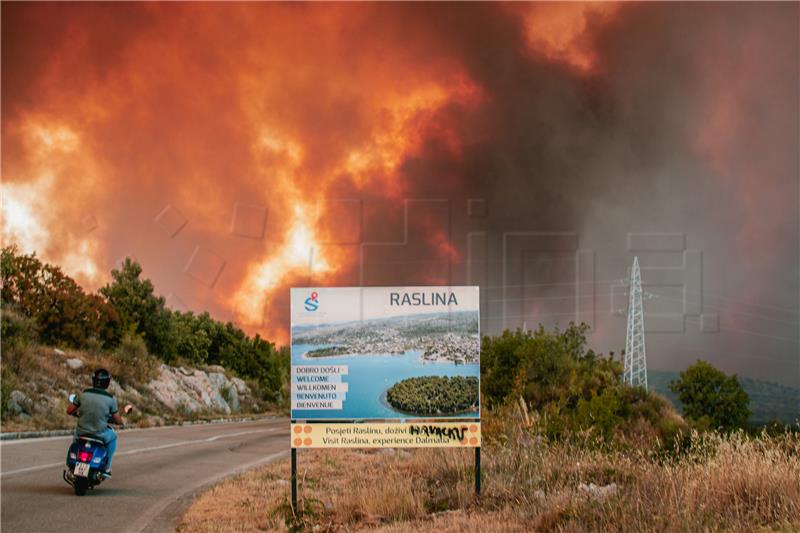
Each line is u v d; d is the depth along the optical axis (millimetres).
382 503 9539
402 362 9484
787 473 9250
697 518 7594
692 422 25859
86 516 9812
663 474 10172
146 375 42938
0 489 11680
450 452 12727
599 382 29312
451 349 9539
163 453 19406
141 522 9477
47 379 30938
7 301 36188
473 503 9688
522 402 15570
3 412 25062
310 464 15258
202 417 45062
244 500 10758
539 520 8242
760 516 8141
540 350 31719
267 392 71938
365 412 9383
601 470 11109
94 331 41219
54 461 15531
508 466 11500
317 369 9422
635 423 25594
